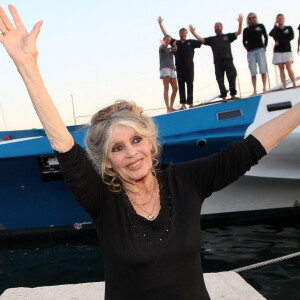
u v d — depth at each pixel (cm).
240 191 663
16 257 599
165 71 693
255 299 238
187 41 669
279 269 467
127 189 125
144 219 120
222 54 626
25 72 111
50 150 608
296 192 671
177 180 127
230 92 620
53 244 652
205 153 598
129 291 117
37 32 115
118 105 125
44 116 112
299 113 135
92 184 121
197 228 121
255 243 571
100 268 527
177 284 116
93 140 123
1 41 113
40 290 269
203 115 589
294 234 600
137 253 115
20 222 685
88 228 684
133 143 122
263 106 579
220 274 279
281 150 584
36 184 659
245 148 129
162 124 593
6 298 258
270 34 680
